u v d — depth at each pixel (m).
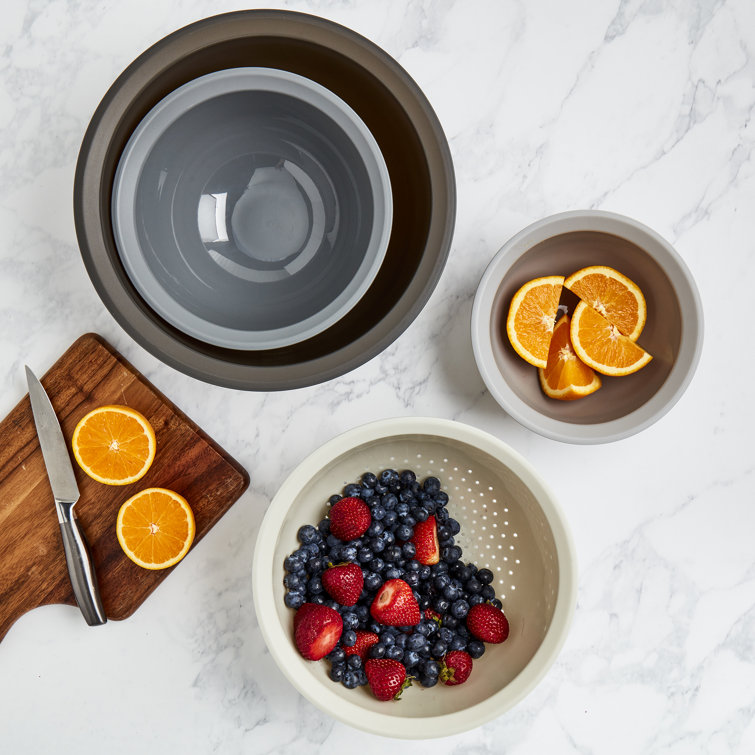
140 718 1.26
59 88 1.21
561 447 1.28
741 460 1.29
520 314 1.16
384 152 1.16
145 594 1.19
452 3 1.23
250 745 1.27
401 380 1.27
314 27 1.00
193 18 1.21
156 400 1.18
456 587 1.14
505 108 1.25
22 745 1.25
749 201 1.27
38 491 1.19
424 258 1.02
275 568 1.08
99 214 0.98
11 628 1.25
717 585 1.29
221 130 1.14
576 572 1.03
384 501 1.14
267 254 1.21
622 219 1.09
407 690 1.12
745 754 1.29
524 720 1.28
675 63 1.26
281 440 1.25
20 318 1.22
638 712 1.29
